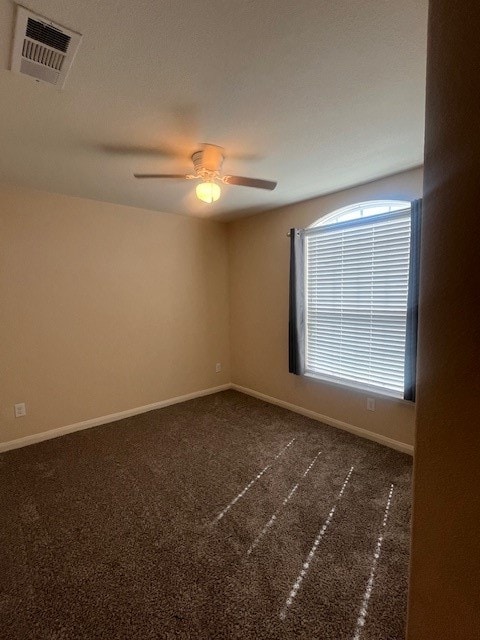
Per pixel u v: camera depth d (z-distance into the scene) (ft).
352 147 6.72
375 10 3.48
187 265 12.91
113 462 8.36
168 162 7.32
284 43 3.90
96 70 4.29
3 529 6.01
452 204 2.26
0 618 4.33
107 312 10.88
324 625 4.21
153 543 5.65
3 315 8.96
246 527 6.01
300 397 11.57
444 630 2.52
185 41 3.84
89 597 4.63
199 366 13.57
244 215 12.71
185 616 4.34
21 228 9.10
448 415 2.37
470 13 2.07
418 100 5.09
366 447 9.00
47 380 9.77
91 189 9.25
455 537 2.40
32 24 3.57
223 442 9.41
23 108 5.16
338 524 6.05
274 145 6.58
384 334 9.04
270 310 12.46
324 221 10.41
